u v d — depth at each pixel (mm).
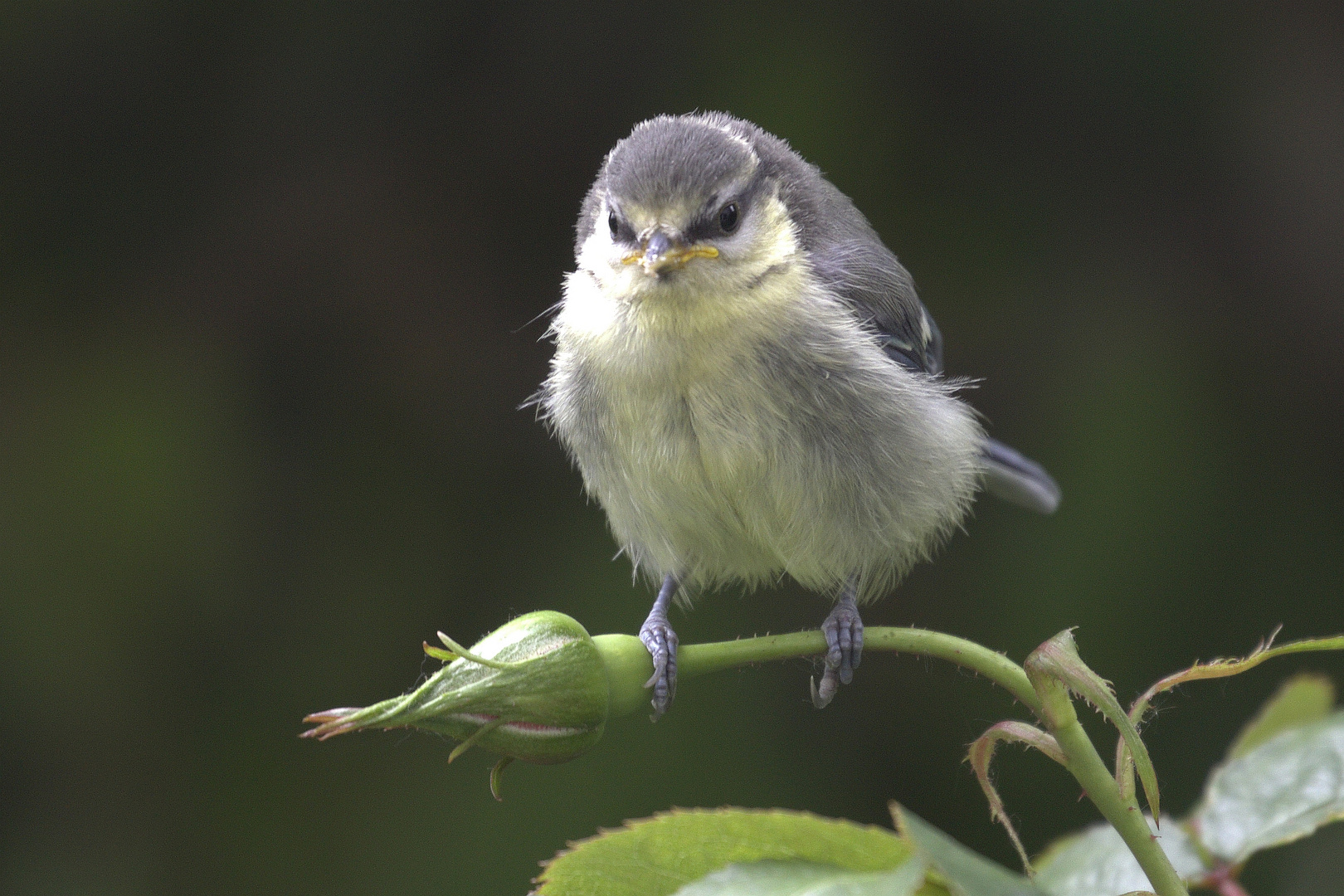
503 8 2869
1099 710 2709
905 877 2512
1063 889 2727
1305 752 2725
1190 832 2723
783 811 2709
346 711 2715
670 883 2711
